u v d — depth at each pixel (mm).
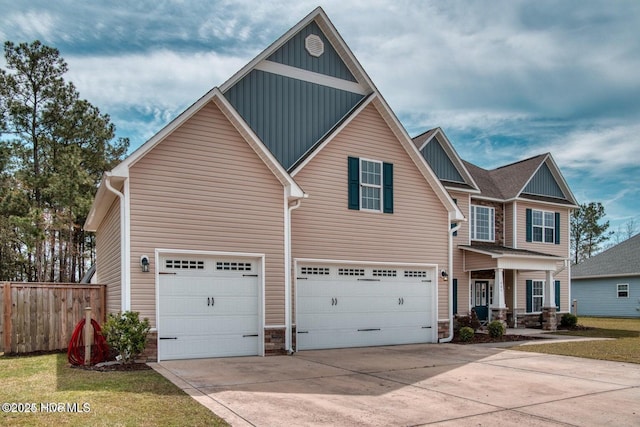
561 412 7152
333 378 9383
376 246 15062
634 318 31391
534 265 20438
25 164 27797
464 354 13055
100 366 10133
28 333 12500
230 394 7785
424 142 20953
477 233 22562
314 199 14133
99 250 17219
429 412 7016
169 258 11328
